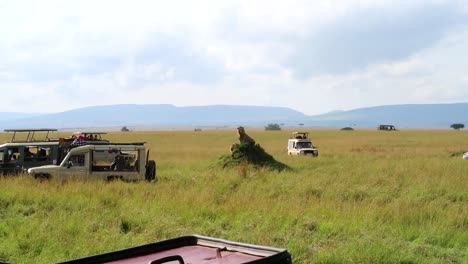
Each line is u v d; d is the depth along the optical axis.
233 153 26.48
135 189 16.92
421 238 10.33
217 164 26.42
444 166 24.12
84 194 15.48
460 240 10.32
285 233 10.43
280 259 4.61
